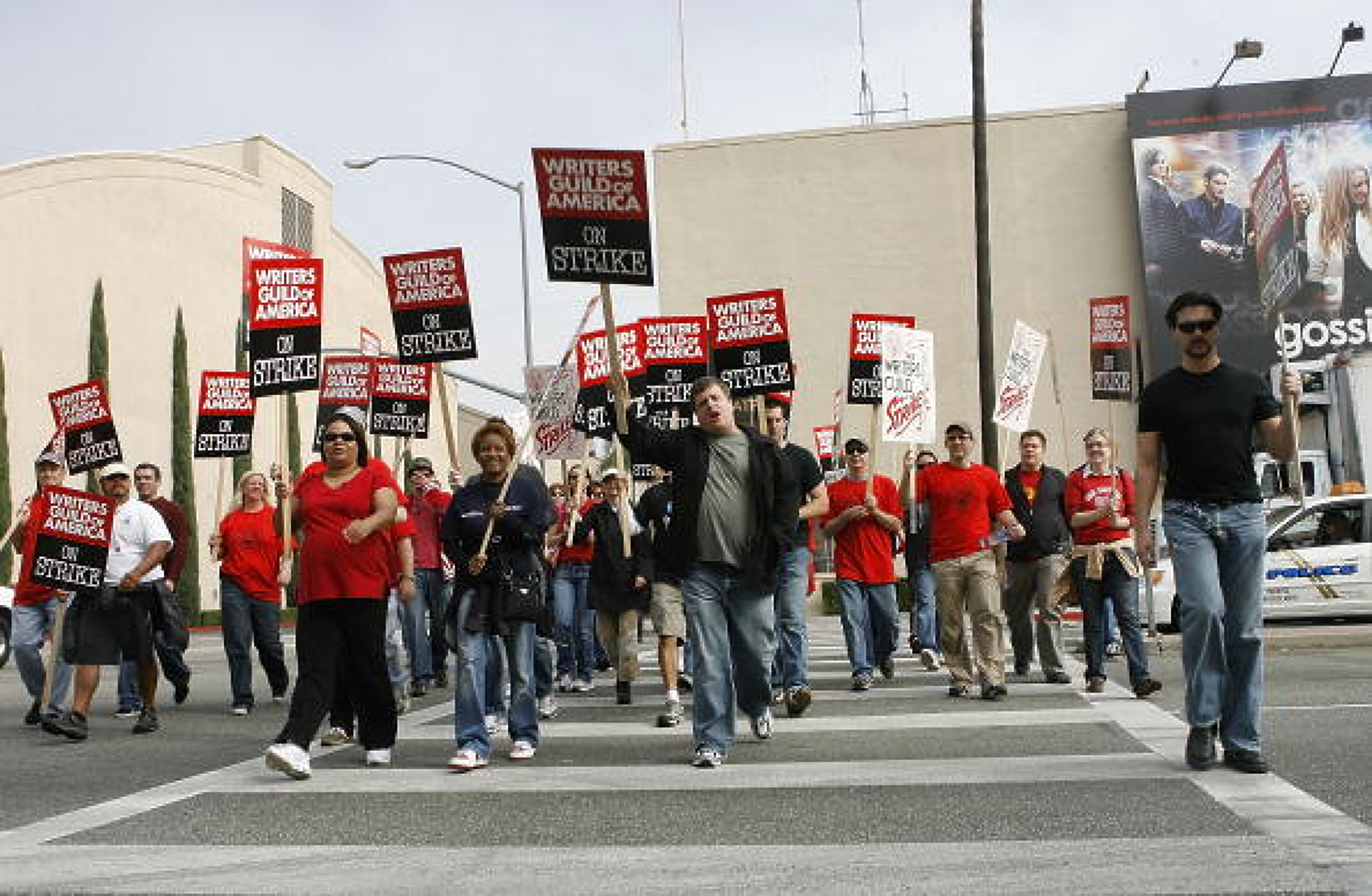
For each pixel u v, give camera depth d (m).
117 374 38.56
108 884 4.27
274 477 10.30
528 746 7.08
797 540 8.66
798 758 6.72
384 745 7.00
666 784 6.05
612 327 7.00
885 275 35.56
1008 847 4.47
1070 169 35.38
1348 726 7.02
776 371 12.38
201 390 12.66
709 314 12.54
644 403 12.88
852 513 10.38
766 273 35.91
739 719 8.48
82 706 8.75
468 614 6.93
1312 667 10.93
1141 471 6.08
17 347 34.97
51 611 9.92
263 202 46.22
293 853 4.71
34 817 5.67
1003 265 35.38
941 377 35.22
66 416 11.36
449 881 4.23
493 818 5.33
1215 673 5.78
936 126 35.69
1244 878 3.92
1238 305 34.03
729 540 6.76
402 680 10.16
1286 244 28.38
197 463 41.19
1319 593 16.25
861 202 35.78
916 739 7.27
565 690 11.59
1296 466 11.51
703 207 36.25
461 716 6.84
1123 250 35.06
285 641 24.25
